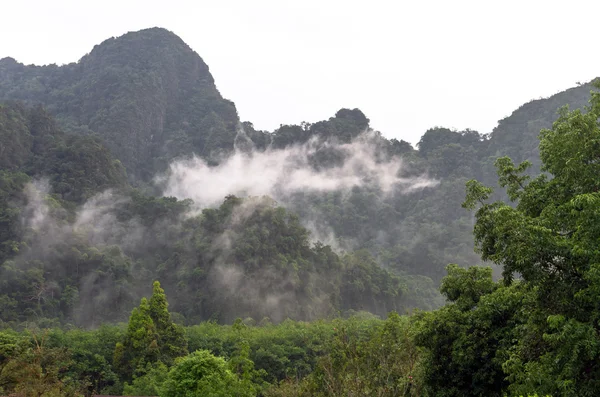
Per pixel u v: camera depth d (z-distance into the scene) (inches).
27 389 1069.8
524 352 688.4
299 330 2274.9
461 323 883.4
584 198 604.7
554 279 622.2
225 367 1187.3
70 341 1899.6
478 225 802.2
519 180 836.6
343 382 869.8
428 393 896.3
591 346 567.5
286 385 1165.1
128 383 1756.9
